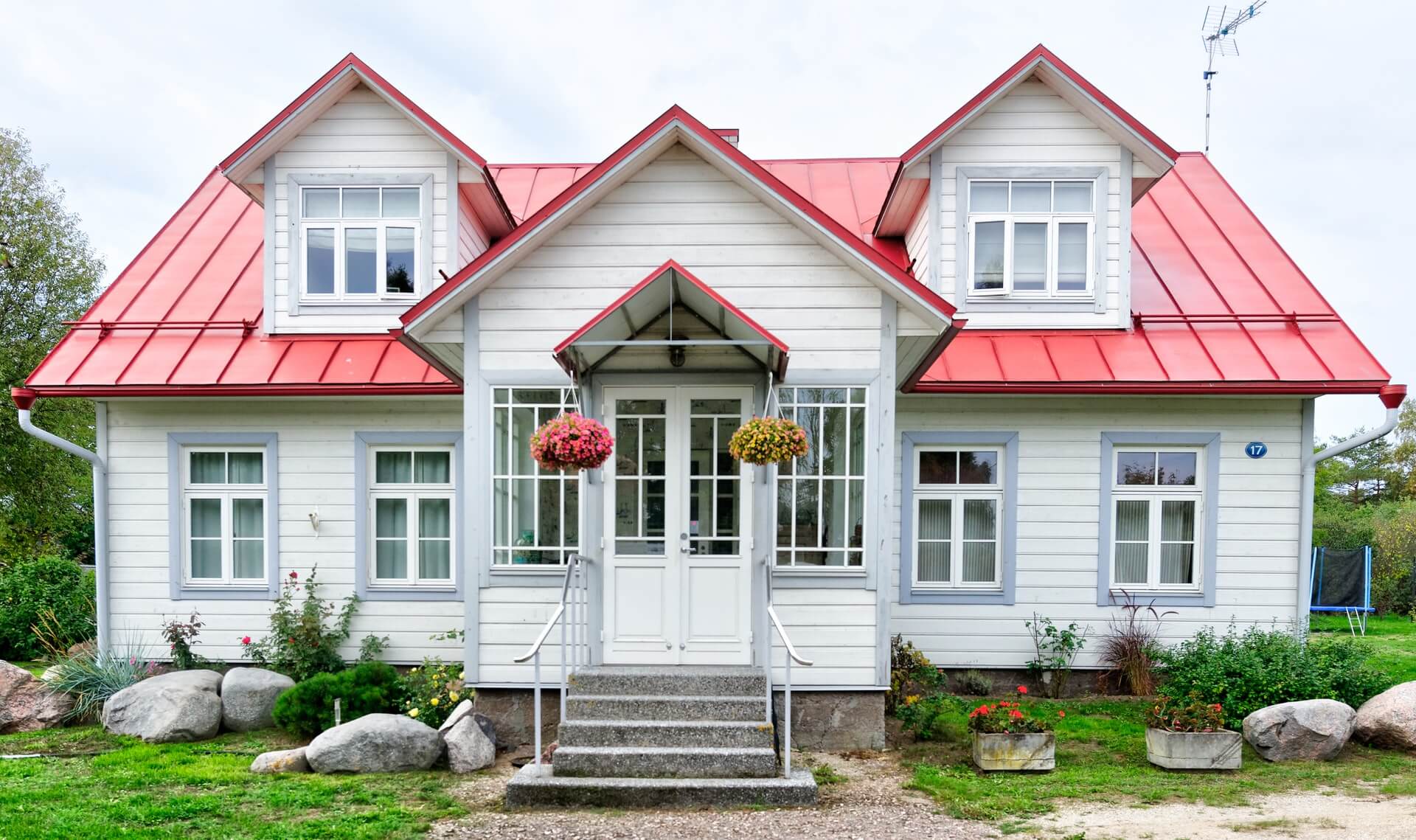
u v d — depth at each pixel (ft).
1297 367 31.17
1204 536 32.58
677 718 23.03
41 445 70.69
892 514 25.88
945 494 33.35
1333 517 74.38
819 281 25.59
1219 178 40.91
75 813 19.25
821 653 25.25
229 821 19.13
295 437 34.01
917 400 33.14
